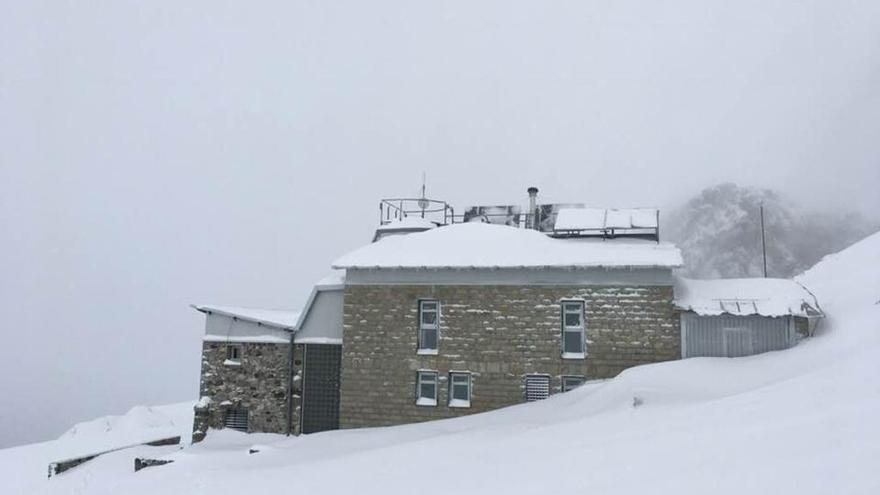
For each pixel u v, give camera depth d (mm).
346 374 20266
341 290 21828
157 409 37312
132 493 14555
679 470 7430
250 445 20609
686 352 18031
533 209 25016
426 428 17688
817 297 24156
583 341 18844
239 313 22719
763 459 7020
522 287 19359
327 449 16922
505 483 9031
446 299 19859
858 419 7668
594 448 10133
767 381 15008
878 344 14086
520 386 18953
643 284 18547
